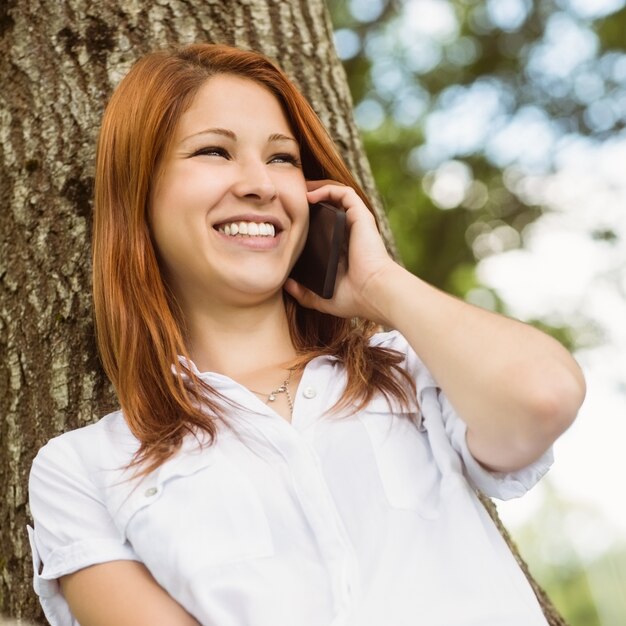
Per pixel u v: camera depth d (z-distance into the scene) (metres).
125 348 2.05
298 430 1.90
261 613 1.69
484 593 1.72
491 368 1.71
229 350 2.12
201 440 1.88
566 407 1.67
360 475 1.83
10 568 2.35
